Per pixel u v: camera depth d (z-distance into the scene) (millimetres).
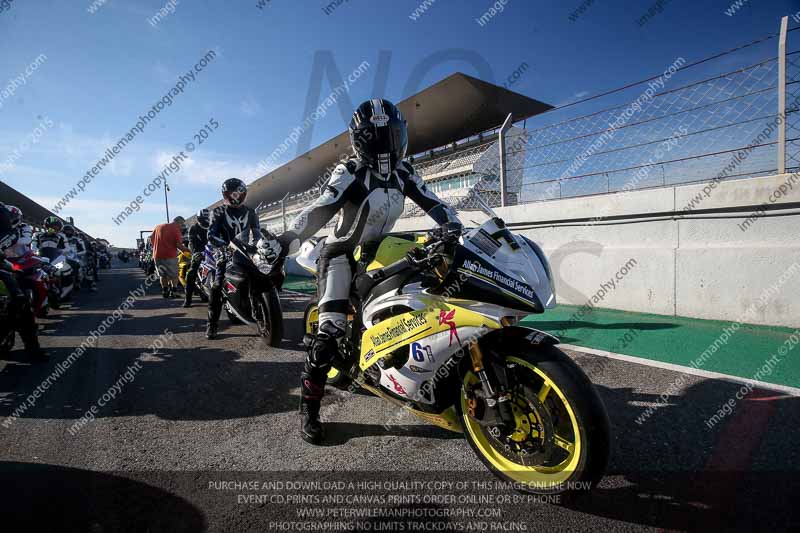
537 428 1885
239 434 2547
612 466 2043
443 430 2549
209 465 2195
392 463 2186
